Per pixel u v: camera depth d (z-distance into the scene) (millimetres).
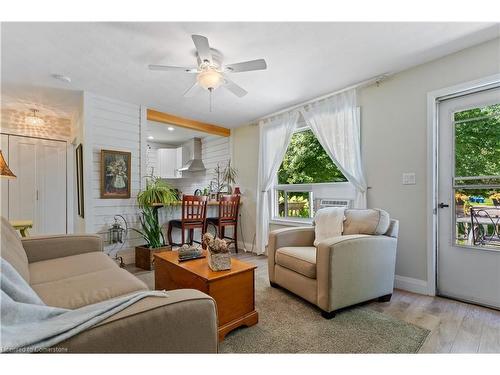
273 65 2578
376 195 2904
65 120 4539
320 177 3652
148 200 3504
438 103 2537
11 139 4047
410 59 2480
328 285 1964
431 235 2492
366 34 2080
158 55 2400
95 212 3387
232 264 1989
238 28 1998
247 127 4770
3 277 942
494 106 2244
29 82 2982
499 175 2219
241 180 4863
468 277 2342
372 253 2201
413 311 2133
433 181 2494
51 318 837
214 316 1004
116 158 3541
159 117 4062
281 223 4055
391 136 2787
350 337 1726
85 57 2436
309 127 3682
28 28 1983
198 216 3758
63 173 4496
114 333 766
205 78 2271
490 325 1891
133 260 3725
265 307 2205
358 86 3021
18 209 4102
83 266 1790
